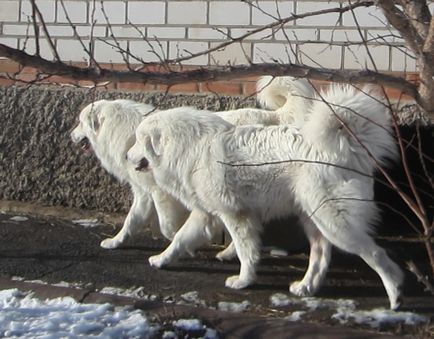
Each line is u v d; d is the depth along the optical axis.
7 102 8.36
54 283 6.21
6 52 3.14
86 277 6.34
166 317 5.48
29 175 8.36
